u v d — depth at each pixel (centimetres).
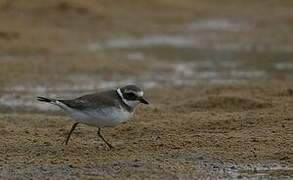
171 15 3400
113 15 3189
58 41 2647
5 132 1348
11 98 1803
